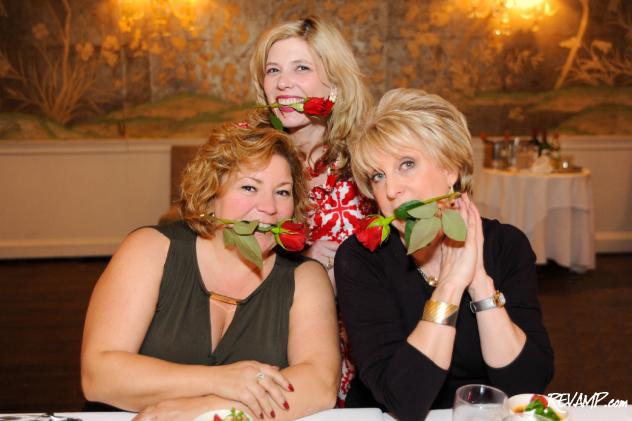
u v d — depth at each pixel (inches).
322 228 77.4
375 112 57.9
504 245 61.1
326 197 76.9
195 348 58.8
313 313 60.2
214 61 236.4
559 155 213.8
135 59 234.7
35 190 239.0
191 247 59.9
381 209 56.7
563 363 139.9
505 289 59.2
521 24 239.3
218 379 52.9
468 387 45.9
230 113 239.1
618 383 129.5
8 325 168.9
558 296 190.1
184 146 233.5
